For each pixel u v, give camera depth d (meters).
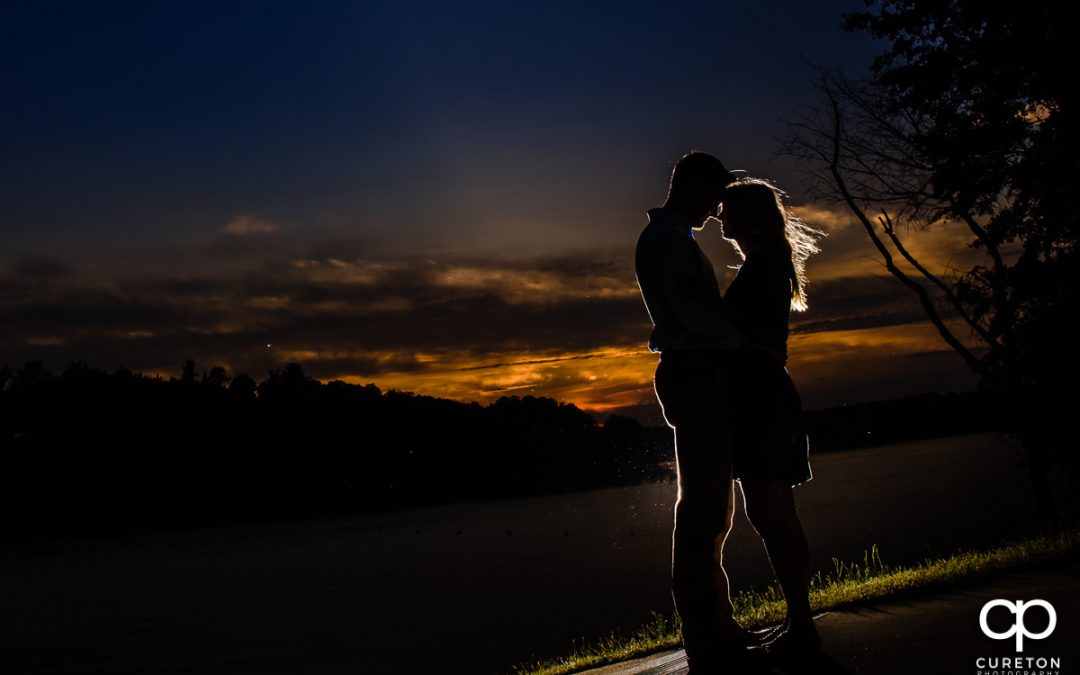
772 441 3.08
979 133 14.39
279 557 105.06
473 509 169.50
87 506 163.62
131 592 82.38
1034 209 14.75
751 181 3.39
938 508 82.25
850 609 4.33
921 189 16.78
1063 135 13.58
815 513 91.38
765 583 45.69
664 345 3.16
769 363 3.13
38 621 68.19
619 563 75.50
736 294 3.13
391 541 115.69
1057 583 4.46
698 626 3.17
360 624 56.00
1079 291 14.96
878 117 17.05
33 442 187.75
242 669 44.25
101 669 47.22
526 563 81.75
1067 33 12.95
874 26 15.48
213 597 75.31
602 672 4.35
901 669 2.89
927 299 17.05
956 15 14.48
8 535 145.50
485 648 42.03
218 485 183.25
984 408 16.80
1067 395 15.54
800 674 2.94
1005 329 15.80
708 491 3.10
